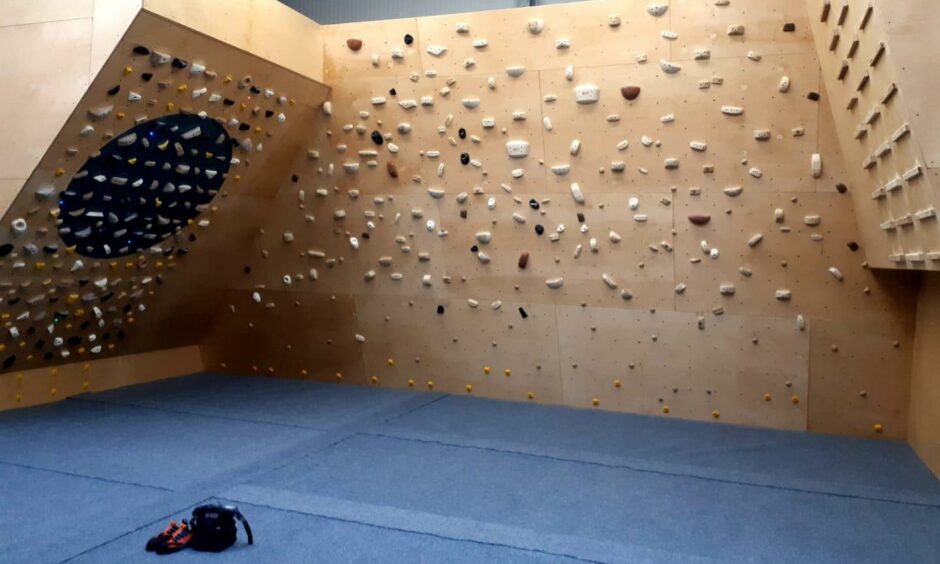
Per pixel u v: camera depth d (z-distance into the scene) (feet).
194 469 14.78
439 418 19.08
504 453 16.05
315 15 25.66
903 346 17.02
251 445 16.55
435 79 19.36
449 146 19.80
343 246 21.95
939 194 9.62
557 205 19.29
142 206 18.07
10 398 19.94
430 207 20.58
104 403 20.71
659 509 12.73
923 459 15.65
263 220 22.53
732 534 11.65
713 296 18.42
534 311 20.38
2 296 17.26
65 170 15.52
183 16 14.94
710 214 17.95
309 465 15.08
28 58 14.76
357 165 20.93
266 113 19.15
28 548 10.85
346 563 10.39
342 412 19.69
